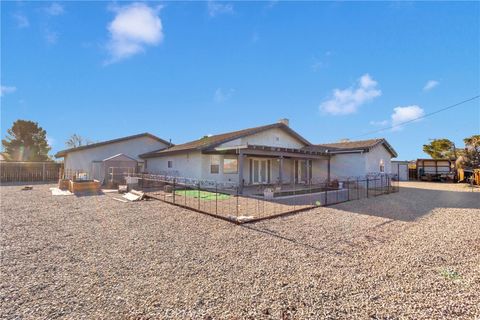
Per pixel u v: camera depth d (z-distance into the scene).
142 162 21.89
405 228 6.24
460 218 7.43
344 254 4.43
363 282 3.35
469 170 22.50
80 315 2.58
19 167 20.61
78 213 7.93
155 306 2.76
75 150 19.75
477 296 2.96
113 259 4.17
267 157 17.08
